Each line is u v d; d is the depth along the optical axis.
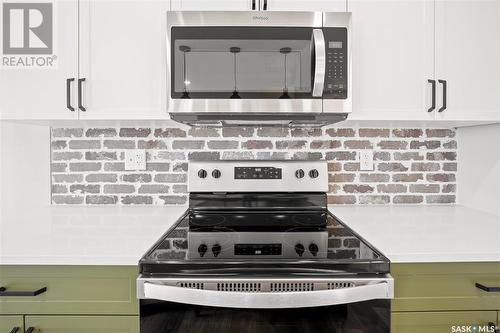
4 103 1.45
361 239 1.23
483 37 1.51
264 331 1.01
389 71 1.49
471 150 1.76
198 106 1.38
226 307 1.00
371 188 1.85
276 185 1.65
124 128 1.82
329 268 1.02
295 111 1.39
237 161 1.67
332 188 1.85
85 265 1.08
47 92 1.46
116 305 1.08
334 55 1.39
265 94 1.38
